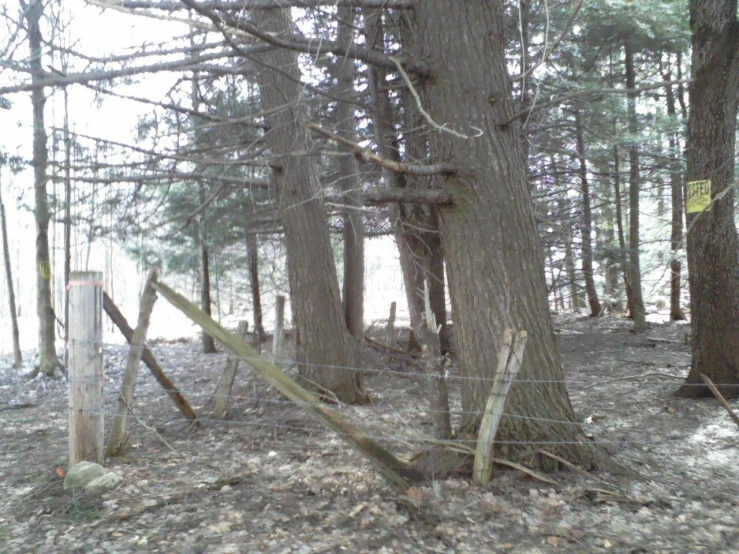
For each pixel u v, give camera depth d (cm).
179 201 1430
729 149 834
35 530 457
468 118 557
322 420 500
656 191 2166
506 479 514
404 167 536
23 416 962
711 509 479
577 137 1606
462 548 417
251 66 960
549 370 549
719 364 855
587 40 1551
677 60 1962
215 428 760
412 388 1078
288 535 438
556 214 1709
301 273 934
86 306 538
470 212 554
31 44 987
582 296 2511
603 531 439
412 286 879
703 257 861
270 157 880
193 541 431
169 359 1661
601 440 632
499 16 581
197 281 2159
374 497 498
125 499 510
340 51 592
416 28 602
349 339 956
